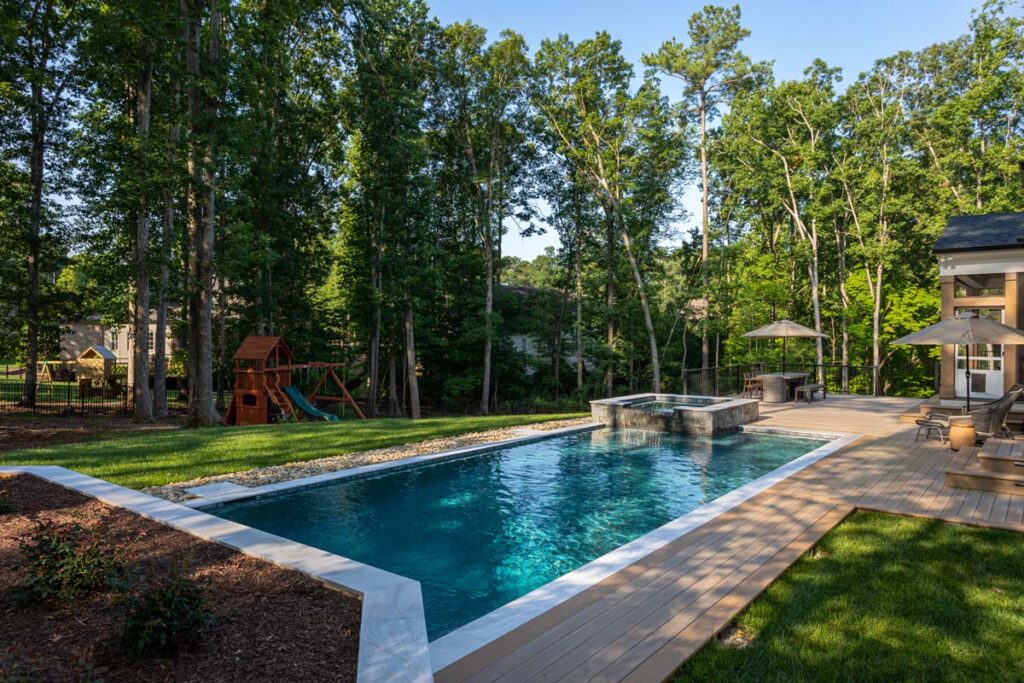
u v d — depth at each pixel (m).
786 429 12.98
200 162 16.02
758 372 21.70
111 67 18.73
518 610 4.15
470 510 7.75
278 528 7.03
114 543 5.55
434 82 27.64
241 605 4.18
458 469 10.00
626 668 3.35
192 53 16.30
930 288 31.59
